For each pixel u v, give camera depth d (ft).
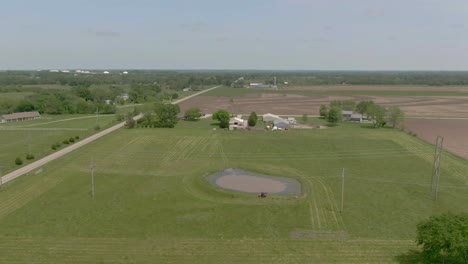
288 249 167.84
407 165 303.48
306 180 265.34
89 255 161.68
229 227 190.60
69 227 188.96
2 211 208.33
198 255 162.20
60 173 277.85
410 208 215.92
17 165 301.22
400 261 157.17
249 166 298.97
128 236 179.73
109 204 220.02
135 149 355.77
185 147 364.79
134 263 155.43
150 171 285.64
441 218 149.48
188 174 278.26
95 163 305.94
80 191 241.14
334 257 160.66
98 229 187.01
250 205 219.61
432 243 141.38
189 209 213.87
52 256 160.45
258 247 169.68
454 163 309.01
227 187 251.80
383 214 207.31
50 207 214.48
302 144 378.73
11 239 175.42
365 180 265.54
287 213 208.64
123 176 272.72
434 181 262.47
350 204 221.66
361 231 186.09
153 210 212.02
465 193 240.12
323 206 218.79
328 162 312.50
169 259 158.81
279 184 258.37
